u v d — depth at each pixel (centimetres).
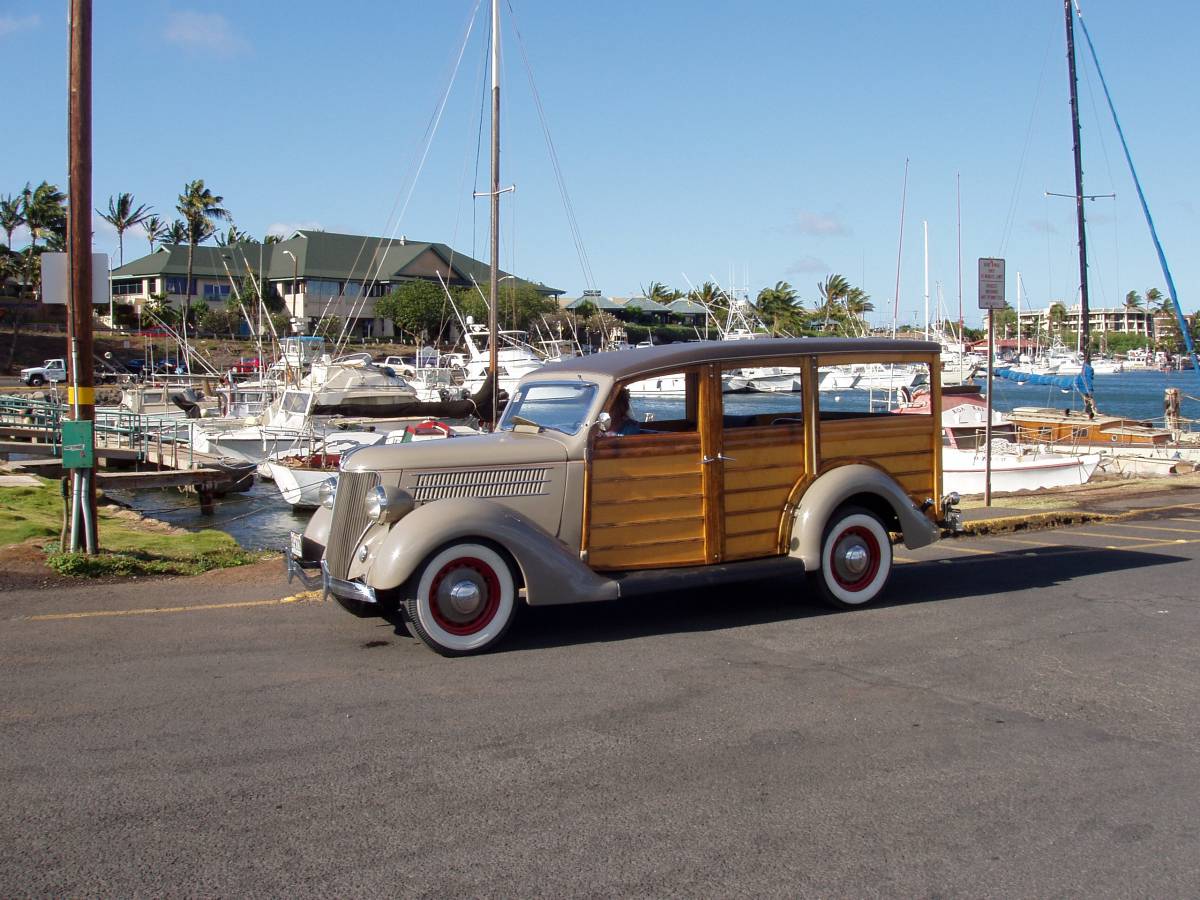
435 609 662
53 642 691
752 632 740
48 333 6812
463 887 370
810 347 796
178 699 573
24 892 361
